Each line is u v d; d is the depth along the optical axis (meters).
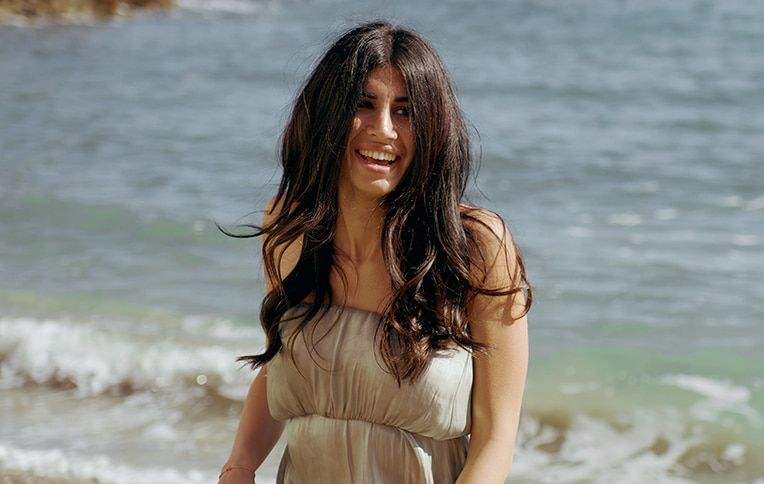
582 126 18.09
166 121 19.30
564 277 9.73
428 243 2.68
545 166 14.91
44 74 25.50
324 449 2.79
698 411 6.86
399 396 2.69
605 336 8.22
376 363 2.69
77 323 8.41
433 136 2.63
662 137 16.89
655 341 8.10
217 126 18.66
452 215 2.67
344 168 2.72
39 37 32.59
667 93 21.11
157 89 23.50
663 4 34.19
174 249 10.85
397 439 2.73
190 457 6.15
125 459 6.09
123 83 24.34
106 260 10.46
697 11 32.19
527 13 35.12
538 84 22.80
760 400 6.97
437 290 2.67
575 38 29.70
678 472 6.20
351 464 2.76
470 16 35.47
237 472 3.03
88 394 7.20
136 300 9.20
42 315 8.73
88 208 12.46
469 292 2.69
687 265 10.03
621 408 6.94
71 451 6.19
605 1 36.16
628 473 6.17
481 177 14.34
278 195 2.91
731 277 9.62
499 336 2.72
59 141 17.38
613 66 24.94
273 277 2.92
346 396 2.74
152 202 12.84
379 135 2.62
